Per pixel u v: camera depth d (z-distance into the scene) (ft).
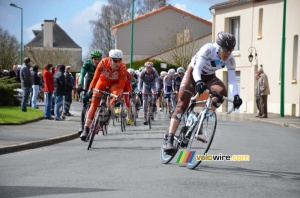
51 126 41.68
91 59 33.99
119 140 34.17
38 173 20.47
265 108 64.39
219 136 37.17
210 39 135.23
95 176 19.69
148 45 162.71
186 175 19.85
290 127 51.78
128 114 46.75
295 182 18.69
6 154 26.94
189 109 22.70
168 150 21.70
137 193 16.53
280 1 77.56
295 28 72.59
